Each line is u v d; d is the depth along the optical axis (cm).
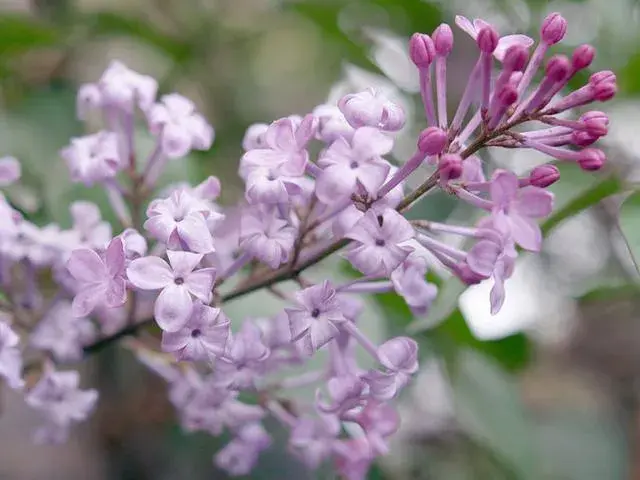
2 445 44
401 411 36
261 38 44
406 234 20
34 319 25
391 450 34
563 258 45
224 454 25
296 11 33
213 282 20
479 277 20
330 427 23
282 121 21
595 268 44
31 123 30
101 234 24
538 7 33
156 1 40
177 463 38
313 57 46
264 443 25
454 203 31
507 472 33
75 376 24
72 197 27
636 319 53
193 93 41
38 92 31
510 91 20
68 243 24
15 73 33
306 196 21
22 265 25
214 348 20
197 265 20
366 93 21
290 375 25
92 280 20
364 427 23
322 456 23
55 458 44
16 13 29
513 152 35
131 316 24
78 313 20
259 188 20
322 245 21
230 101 43
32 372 25
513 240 21
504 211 20
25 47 31
